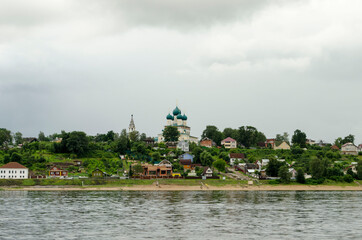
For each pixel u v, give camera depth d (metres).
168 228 106.69
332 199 174.62
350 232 103.56
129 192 198.38
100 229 104.94
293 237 97.56
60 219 118.44
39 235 98.00
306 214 130.75
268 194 195.75
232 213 131.38
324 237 98.00
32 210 134.25
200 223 113.75
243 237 97.06
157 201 160.88
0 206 142.12
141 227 107.75
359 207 148.00
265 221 117.56
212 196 182.38
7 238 94.94
